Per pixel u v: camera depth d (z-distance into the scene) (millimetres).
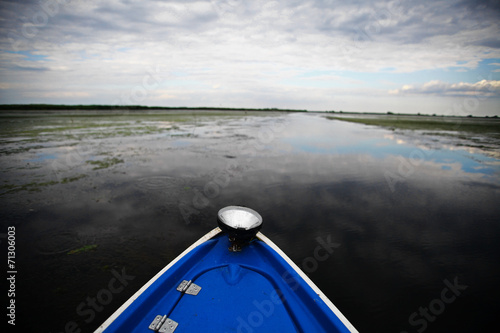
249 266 2697
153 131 20266
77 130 19266
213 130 22453
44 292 3193
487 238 4809
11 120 27844
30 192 6539
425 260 4090
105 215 5375
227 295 2293
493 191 7496
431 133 25609
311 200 6504
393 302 3178
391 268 3861
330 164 10500
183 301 2201
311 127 29719
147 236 4590
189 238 4551
